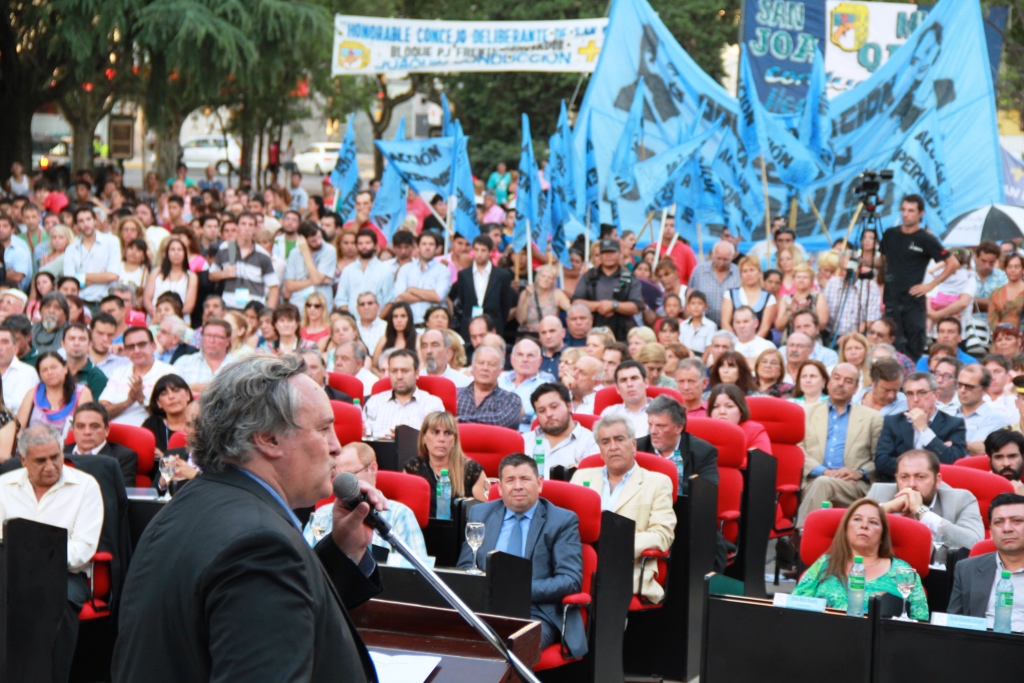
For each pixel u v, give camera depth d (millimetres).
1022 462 7738
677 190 14922
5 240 14867
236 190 23078
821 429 9562
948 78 16516
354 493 2682
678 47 17344
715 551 7609
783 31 21094
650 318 13641
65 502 6512
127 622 2287
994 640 5070
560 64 20078
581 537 6477
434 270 14156
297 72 27469
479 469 7797
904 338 12758
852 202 16500
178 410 8914
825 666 5383
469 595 5590
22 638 5668
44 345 11617
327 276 14945
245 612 2146
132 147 43750
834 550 6254
